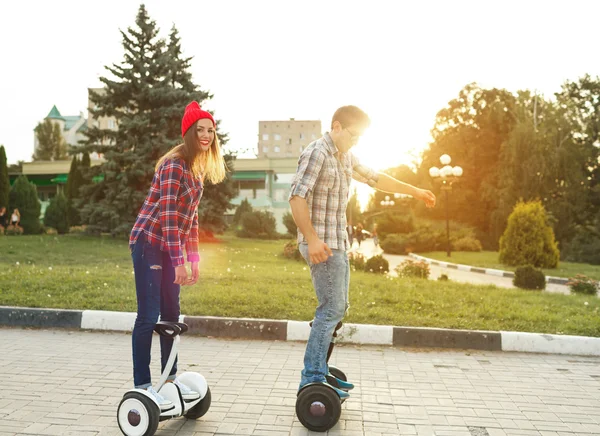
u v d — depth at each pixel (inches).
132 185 890.1
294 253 735.7
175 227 121.8
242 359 190.9
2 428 123.5
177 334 127.3
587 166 1624.0
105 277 344.2
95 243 802.8
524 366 191.6
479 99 1785.2
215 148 133.7
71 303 254.5
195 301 264.8
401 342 217.8
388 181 153.7
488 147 1706.4
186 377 132.1
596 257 1097.4
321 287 132.0
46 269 395.9
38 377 164.2
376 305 278.5
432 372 181.0
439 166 1734.7
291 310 250.7
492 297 334.3
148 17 925.8
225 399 147.7
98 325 233.1
